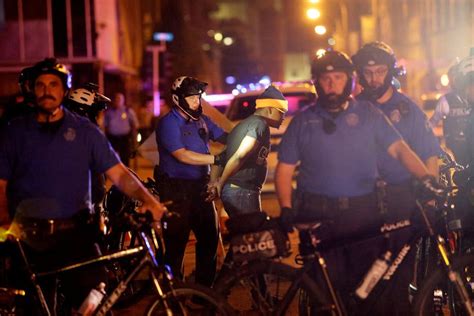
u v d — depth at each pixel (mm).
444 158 13445
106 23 63562
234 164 13781
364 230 10930
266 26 175000
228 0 181625
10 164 10578
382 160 11773
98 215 11102
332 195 10883
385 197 11070
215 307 10492
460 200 12172
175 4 84312
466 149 13461
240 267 10797
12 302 10758
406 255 11234
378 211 10984
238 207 14078
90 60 60906
